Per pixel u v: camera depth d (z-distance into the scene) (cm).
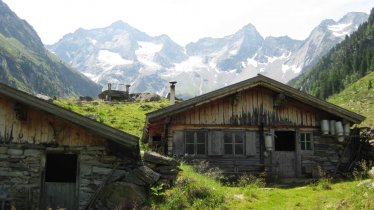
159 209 1325
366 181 1443
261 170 2102
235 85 2069
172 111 2019
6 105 1451
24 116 1425
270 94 2180
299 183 1952
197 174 1709
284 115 2175
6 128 1439
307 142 2180
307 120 2191
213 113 2117
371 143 2145
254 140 2131
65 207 1419
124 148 1423
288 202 1475
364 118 2138
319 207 1312
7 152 1427
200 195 1444
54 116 1448
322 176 2044
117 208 1312
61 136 1443
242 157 2103
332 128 2159
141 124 3525
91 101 5191
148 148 2464
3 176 1416
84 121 1355
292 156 2159
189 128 2088
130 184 1365
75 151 1441
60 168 1897
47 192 1430
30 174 1423
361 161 2148
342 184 1778
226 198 1487
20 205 1398
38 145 1435
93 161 1434
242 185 1850
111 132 1348
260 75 2084
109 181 1416
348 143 2197
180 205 1360
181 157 2050
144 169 1427
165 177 1485
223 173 2061
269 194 1614
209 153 2077
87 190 1414
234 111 2136
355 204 1245
